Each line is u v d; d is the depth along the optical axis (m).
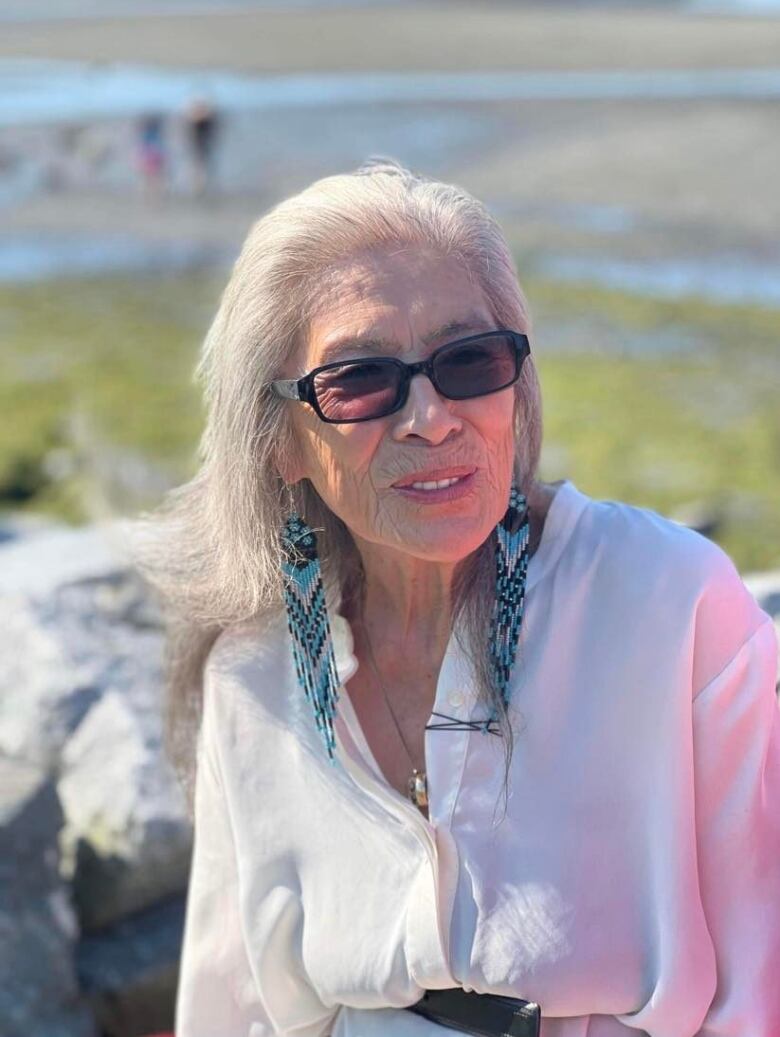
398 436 1.72
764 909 1.80
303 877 1.98
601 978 1.76
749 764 1.80
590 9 104.06
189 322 15.48
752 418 10.58
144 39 63.25
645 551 1.82
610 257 17.56
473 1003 1.83
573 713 1.81
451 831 1.83
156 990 3.09
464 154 27.11
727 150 26.25
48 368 13.26
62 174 26.41
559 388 11.75
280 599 2.00
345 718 1.92
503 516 1.84
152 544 2.12
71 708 3.54
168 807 3.19
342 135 29.89
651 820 1.77
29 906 2.95
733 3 122.56
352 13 89.25
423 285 1.73
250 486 1.88
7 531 7.02
